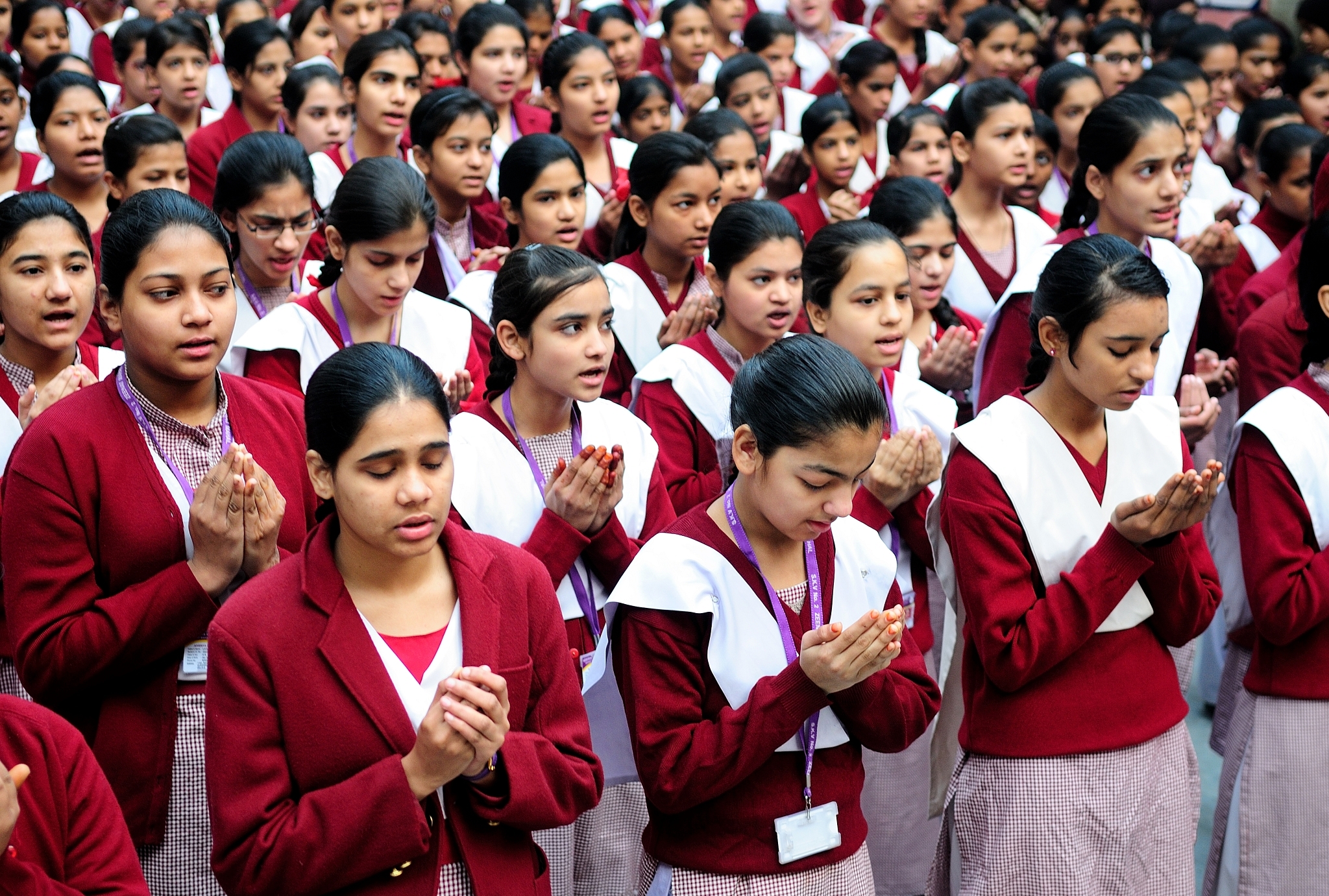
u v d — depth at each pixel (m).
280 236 3.80
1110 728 2.74
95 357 3.13
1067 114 6.25
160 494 2.46
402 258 3.46
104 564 2.44
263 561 2.43
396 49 5.80
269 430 2.65
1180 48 8.05
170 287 2.44
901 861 3.59
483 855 2.06
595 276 3.02
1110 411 2.85
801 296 3.63
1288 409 3.10
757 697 2.31
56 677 2.35
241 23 6.91
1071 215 4.30
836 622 2.44
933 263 4.25
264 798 1.95
